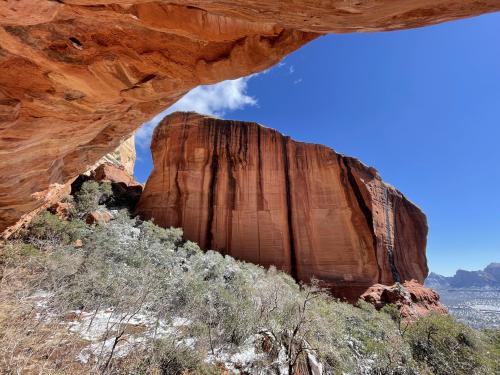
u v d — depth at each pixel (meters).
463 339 15.75
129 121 7.89
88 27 3.88
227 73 5.03
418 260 31.75
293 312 12.75
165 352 8.15
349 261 24.77
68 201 20.19
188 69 4.90
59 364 6.55
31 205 9.23
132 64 4.61
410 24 3.30
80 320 8.91
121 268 13.12
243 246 24.16
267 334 10.72
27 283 8.66
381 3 2.68
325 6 2.81
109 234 17.16
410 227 32.81
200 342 9.21
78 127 6.17
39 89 4.61
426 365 13.77
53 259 10.95
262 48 4.61
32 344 6.64
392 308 19.70
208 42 4.52
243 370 8.95
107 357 7.34
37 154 6.59
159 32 4.25
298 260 24.42
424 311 23.14
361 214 26.64
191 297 12.01
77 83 4.66
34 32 3.71
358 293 22.83
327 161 28.00
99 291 10.58
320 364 10.56
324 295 18.78
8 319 7.06
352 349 13.53
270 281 17.59
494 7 2.88
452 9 2.91
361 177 28.14
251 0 2.86
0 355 5.96
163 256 16.09
